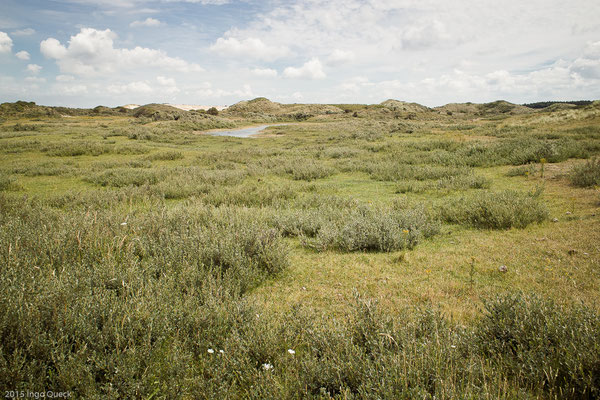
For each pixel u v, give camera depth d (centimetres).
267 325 353
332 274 536
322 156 2217
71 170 1656
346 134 3706
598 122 2891
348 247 640
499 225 720
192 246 554
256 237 591
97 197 1048
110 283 419
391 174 1460
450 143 2212
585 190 948
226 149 2691
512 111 12712
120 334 312
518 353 289
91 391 249
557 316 315
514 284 462
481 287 462
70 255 514
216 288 441
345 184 1374
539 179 1180
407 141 2706
